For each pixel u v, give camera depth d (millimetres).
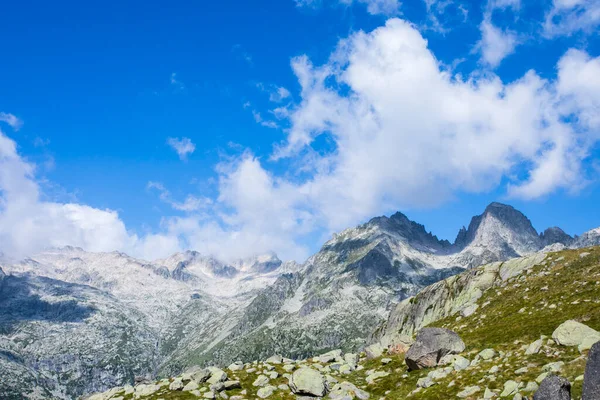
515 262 145250
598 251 114875
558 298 86312
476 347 70000
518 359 56750
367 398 62406
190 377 74750
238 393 68875
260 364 84625
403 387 63062
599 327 60219
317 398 65000
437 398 53750
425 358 68125
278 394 67750
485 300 119625
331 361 87250
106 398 73500
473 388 52094
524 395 45375
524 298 102438
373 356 86375
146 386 74312
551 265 121438
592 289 81312
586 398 37031
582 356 49219
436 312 173750
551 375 44344
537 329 68875
